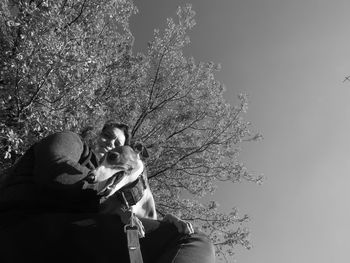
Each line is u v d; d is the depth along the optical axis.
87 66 11.18
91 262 1.61
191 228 1.75
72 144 1.87
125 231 1.59
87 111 12.12
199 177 17.47
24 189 1.75
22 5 10.59
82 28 13.45
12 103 10.81
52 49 10.30
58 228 1.65
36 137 11.01
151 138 17.33
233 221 16.84
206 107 17.69
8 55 10.83
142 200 2.19
